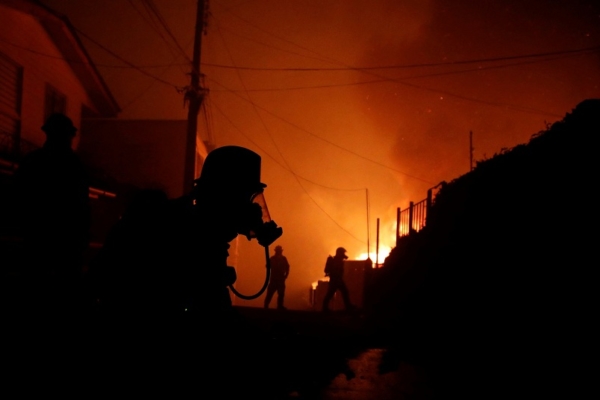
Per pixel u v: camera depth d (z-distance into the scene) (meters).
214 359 1.64
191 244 1.70
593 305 4.82
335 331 8.73
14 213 4.89
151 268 1.66
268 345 1.81
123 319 1.64
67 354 1.66
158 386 1.59
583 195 5.18
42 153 4.83
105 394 1.60
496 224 7.43
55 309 2.16
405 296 12.55
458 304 8.54
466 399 3.84
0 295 3.94
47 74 13.43
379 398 3.59
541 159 6.17
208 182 1.77
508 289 6.65
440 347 6.89
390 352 6.39
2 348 2.12
